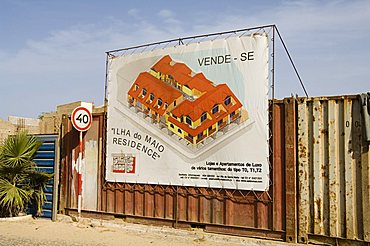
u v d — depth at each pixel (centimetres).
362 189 809
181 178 1021
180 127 1031
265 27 941
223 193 970
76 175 1213
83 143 1202
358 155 818
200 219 992
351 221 817
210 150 986
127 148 1113
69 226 1120
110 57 1162
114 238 977
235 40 973
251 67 949
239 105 955
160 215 1052
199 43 1019
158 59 1078
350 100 834
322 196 853
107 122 1154
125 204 1109
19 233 1028
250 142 938
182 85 1035
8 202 1170
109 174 1135
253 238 921
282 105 920
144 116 1091
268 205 920
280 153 915
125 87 1130
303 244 864
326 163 854
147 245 906
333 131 846
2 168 1184
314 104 873
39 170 1266
